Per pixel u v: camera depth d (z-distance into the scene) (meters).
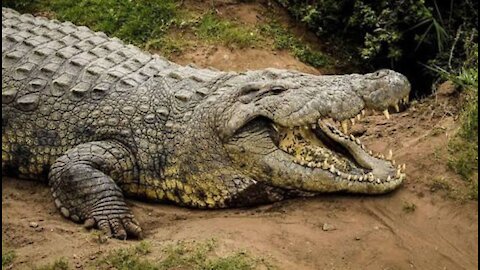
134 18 8.52
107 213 5.16
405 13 7.75
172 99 5.70
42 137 5.91
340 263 4.65
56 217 5.32
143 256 4.60
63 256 4.61
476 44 7.07
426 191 5.29
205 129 5.43
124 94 5.85
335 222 5.06
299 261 4.63
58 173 5.41
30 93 6.05
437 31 7.58
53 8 8.91
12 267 4.50
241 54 8.02
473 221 5.02
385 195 5.29
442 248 4.82
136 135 5.64
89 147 5.55
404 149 5.81
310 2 8.61
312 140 5.54
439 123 6.15
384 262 4.69
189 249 4.64
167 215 5.36
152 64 6.30
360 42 8.41
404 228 4.99
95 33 7.07
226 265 4.45
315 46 8.49
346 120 5.31
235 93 5.41
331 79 5.44
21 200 5.57
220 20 8.48
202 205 5.49
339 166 5.39
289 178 5.25
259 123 5.29
